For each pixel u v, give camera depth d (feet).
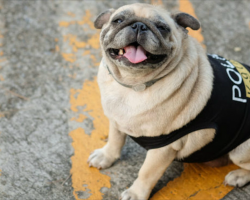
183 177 3.94
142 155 4.08
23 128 4.17
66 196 3.73
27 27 5.13
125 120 3.53
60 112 4.34
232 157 3.82
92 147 4.11
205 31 5.31
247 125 3.65
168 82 3.44
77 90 4.57
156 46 3.29
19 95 4.44
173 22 3.51
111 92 3.57
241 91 3.64
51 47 4.96
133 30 3.28
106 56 3.48
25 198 3.67
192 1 5.69
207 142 3.62
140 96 3.48
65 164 3.94
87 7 5.45
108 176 3.90
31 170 3.86
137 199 3.71
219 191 3.86
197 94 3.49
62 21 5.26
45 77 4.64
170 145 3.57
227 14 5.57
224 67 3.73
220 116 3.53
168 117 3.46
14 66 4.71
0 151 3.96
